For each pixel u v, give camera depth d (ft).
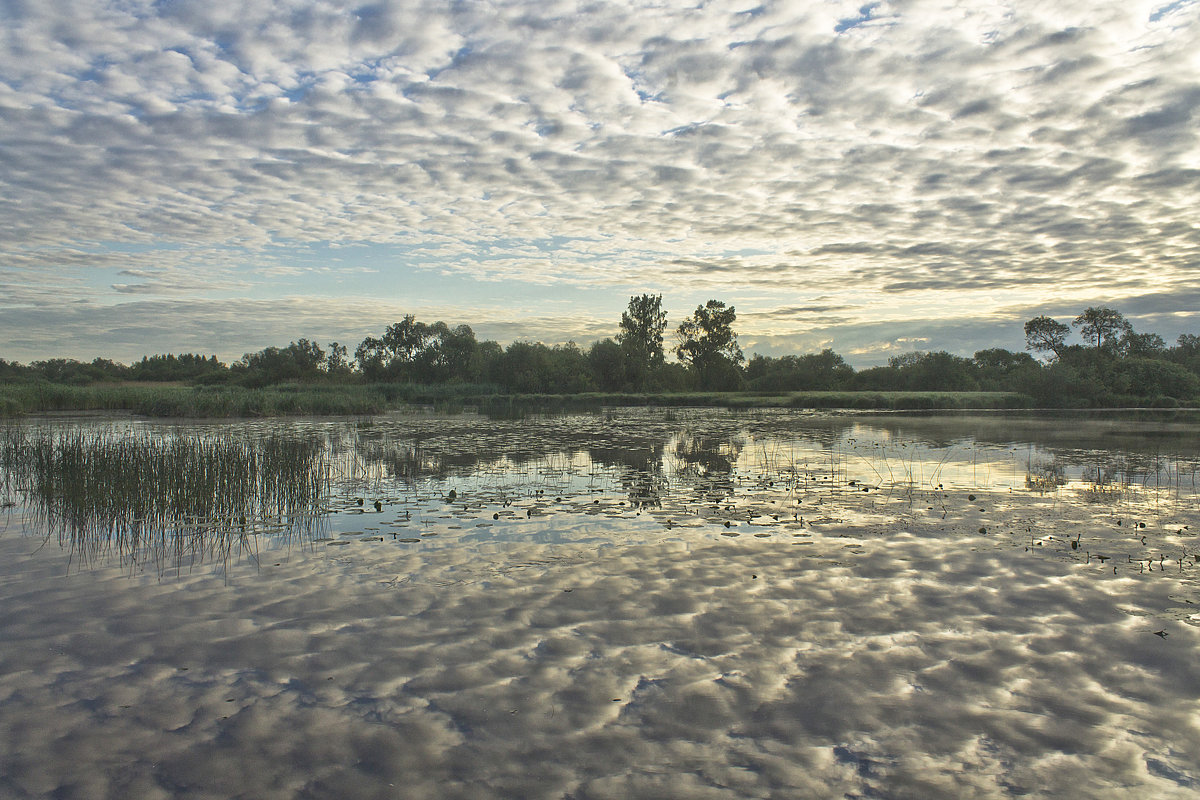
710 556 24.89
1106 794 11.35
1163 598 20.17
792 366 277.44
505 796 11.43
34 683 15.42
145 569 24.18
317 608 19.93
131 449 43.39
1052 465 50.06
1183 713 13.80
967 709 14.10
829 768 12.14
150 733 13.37
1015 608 19.52
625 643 17.28
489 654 16.69
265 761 12.43
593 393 210.18
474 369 254.27
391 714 13.98
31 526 31.48
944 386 204.33
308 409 126.11
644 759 12.44
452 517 32.07
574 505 34.71
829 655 16.55
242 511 33.96
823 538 27.58
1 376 209.97
